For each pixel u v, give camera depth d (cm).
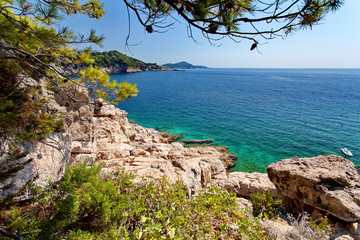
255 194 1233
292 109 5447
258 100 6888
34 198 445
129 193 561
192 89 9956
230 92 8919
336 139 3241
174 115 4853
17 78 487
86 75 694
